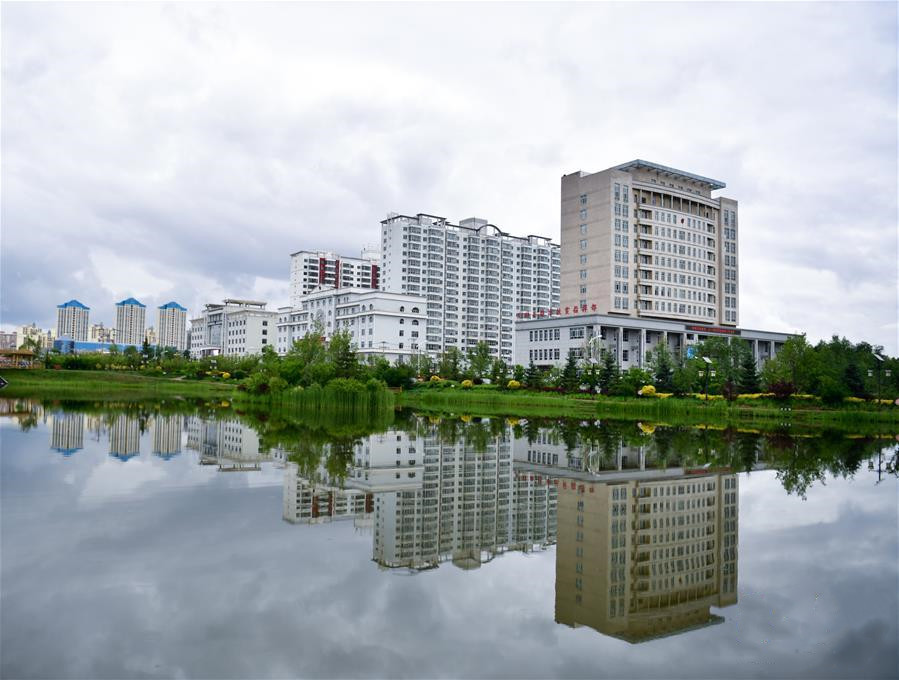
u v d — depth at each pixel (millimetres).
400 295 157375
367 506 25062
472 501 26734
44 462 32188
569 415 82688
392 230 176750
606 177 124688
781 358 93312
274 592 14898
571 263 130625
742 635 13297
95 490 25688
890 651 12586
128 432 47312
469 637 12805
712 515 24406
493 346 185625
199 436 46188
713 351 110062
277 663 11352
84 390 122375
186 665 11172
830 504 26422
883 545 20297
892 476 33562
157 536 19141
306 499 25531
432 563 17781
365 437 50250
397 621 13492
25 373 131500
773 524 23062
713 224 139250
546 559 18609
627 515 24344
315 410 83625
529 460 39250
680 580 16844
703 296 135500
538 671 11398
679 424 69062
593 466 36844
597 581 16672
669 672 11523
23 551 17297
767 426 68250
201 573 15961
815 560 18672
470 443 48156
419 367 137000
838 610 14742
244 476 30094
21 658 11273
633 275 125625
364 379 98125
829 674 11602
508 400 104500
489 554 18953
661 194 131000
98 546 17953
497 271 187250
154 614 13375
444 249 179250
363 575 16375
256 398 99312
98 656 11422
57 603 13789
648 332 126062
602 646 12586
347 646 12172
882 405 82812
